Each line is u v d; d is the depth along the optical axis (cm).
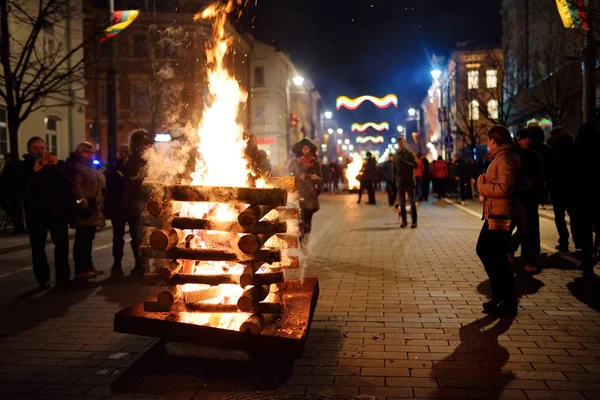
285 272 830
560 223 977
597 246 830
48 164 748
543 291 688
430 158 7488
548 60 2373
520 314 586
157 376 426
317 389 397
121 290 741
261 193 435
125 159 912
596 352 468
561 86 2367
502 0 3862
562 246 983
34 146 759
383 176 3659
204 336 429
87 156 804
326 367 439
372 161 2505
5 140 2045
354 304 636
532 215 796
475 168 2742
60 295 714
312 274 814
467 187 2753
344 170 4047
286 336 420
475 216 1764
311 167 1002
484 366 439
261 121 5697
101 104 4447
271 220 473
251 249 432
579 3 1413
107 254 1076
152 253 451
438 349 479
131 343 510
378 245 1116
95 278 825
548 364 441
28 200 750
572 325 546
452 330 534
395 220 1672
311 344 494
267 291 457
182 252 451
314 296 559
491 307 593
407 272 823
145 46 3388
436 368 436
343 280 770
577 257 923
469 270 833
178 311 460
